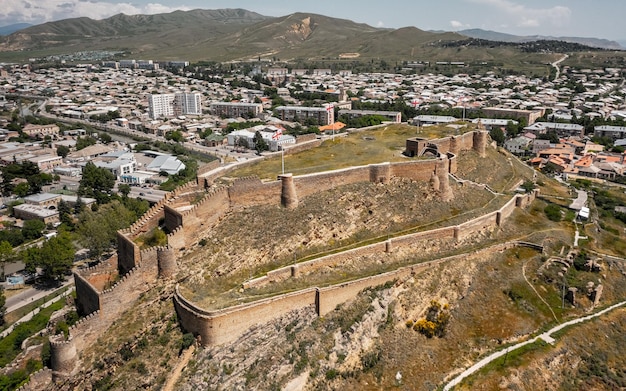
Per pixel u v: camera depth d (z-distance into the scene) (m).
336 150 138.88
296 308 89.56
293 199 107.19
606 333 104.44
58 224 182.25
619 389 93.56
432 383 89.12
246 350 81.62
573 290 110.88
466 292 106.88
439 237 115.19
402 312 98.62
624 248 135.25
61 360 79.44
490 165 159.38
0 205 199.38
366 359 89.25
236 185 102.50
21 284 140.25
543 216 141.50
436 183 124.62
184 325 82.88
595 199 180.25
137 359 79.50
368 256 105.25
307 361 84.00
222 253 95.19
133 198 199.62
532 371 92.88
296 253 101.31
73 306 112.75
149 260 88.62
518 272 114.94
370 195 117.12
